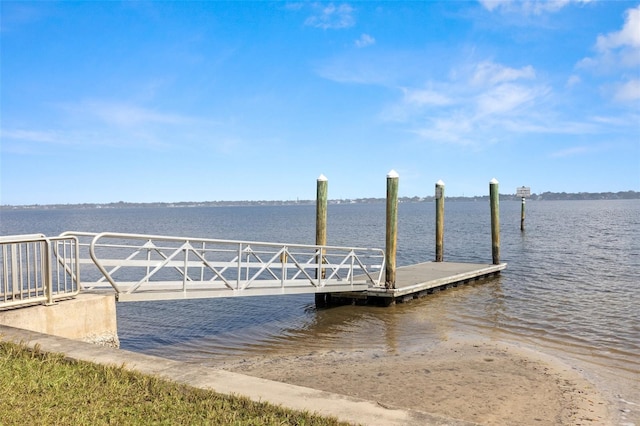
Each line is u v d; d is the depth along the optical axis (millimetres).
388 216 15523
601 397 7777
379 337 11969
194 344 11594
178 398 4715
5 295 7180
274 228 70500
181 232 62938
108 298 8445
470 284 19172
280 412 4402
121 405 4637
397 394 7820
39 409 4480
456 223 68750
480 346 10797
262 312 15070
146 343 11727
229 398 4699
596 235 42094
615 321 13164
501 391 7973
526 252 30781
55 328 7613
